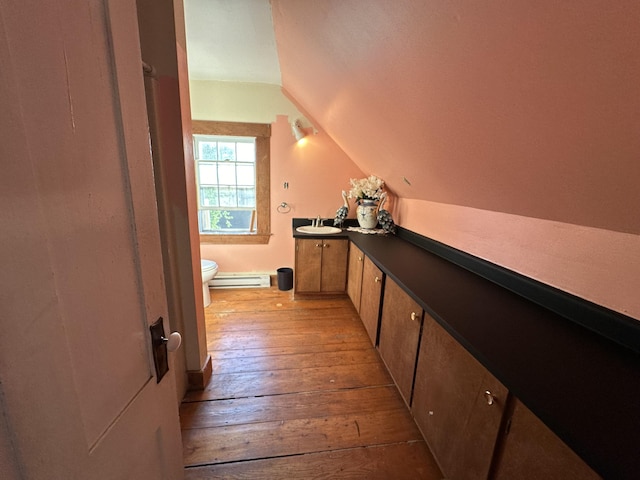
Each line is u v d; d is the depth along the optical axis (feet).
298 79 7.36
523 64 2.13
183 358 5.38
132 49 1.73
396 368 5.41
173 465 2.41
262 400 5.38
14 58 1.00
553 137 2.48
